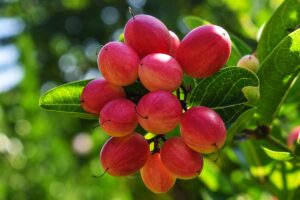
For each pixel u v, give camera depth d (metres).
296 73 0.35
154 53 0.32
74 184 0.76
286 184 0.43
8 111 0.78
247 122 0.36
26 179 0.74
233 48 0.40
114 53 0.31
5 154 0.76
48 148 0.77
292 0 0.36
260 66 0.35
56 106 0.35
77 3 1.53
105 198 0.74
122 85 0.32
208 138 0.30
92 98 0.32
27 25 1.54
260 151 0.43
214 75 0.33
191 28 0.42
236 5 0.64
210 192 0.48
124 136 0.32
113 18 1.50
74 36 1.54
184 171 0.31
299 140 0.35
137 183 0.81
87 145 0.85
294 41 0.34
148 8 1.34
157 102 0.30
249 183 0.47
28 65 0.78
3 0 1.57
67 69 1.54
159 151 0.33
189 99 0.34
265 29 0.37
